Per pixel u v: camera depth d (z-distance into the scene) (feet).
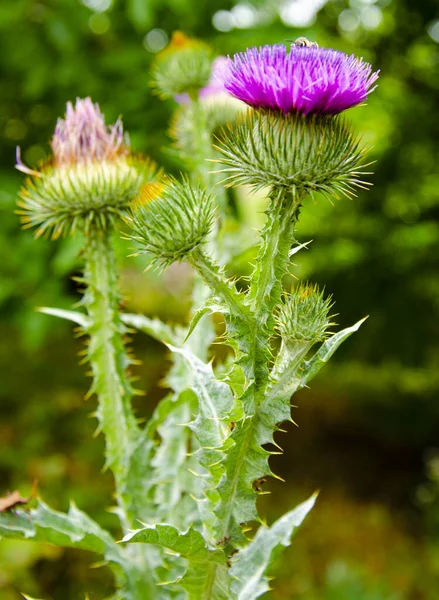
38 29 2.76
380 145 3.43
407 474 4.47
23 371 3.65
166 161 2.56
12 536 1.12
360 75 1.06
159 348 5.04
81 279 1.24
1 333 3.97
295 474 4.41
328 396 5.14
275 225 1.05
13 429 3.13
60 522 1.14
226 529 1.05
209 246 1.32
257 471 1.04
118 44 2.97
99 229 1.24
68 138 1.23
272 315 1.03
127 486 1.20
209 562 1.04
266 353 1.03
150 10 2.34
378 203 3.34
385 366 3.57
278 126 1.05
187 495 1.22
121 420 1.21
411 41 3.44
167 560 1.18
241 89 1.07
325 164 1.05
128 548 1.18
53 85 2.81
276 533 1.15
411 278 3.32
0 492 2.74
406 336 3.32
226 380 1.03
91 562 2.65
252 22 2.70
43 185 1.24
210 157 1.45
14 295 2.54
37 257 2.54
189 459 1.23
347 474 4.45
